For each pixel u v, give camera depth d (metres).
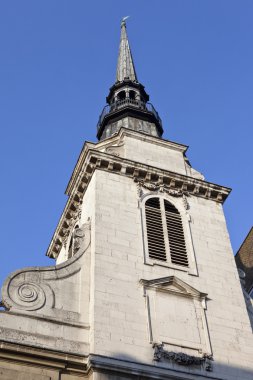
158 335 22.31
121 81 40.34
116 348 21.22
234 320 24.38
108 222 25.72
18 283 22.66
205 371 21.97
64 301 22.73
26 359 20.23
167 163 30.80
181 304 23.81
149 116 37.12
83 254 24.69
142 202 27.47
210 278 25.62
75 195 29.11
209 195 29.62
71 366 20.56
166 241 26.30
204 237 27.50
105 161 28.14
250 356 23.33
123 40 46.59
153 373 20.81
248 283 36.72
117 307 22.55
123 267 24.16
